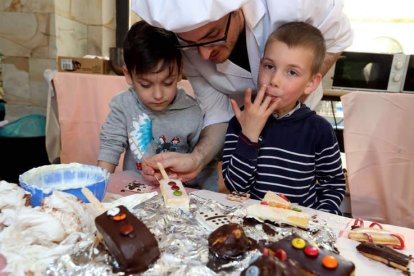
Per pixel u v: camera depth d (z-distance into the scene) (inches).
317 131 33.5
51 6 67.4
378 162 48.3
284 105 31.4
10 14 69.1
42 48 69.8
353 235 21.9
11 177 64.2
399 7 76.9
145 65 31.7
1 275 16.9
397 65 65.7
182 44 33.9
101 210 21.5
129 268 16.7
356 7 79.1
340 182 34.5
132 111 38.3
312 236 21.3
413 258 19.7
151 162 31.5
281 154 33.7
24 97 73.2
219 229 19.4
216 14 24.3
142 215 22.1
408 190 47.9
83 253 17.8
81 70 64.4
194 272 17.0
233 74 35.6
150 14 25.2
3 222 20.0
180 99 38.9
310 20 32.7
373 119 47.7
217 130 38.2
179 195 24.6
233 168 32.3
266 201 25.5
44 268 17.2
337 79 68.9
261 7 30.8
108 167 36.9
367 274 18.3
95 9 78.5
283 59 28.7
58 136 63.0
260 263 15.4
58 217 19.6
